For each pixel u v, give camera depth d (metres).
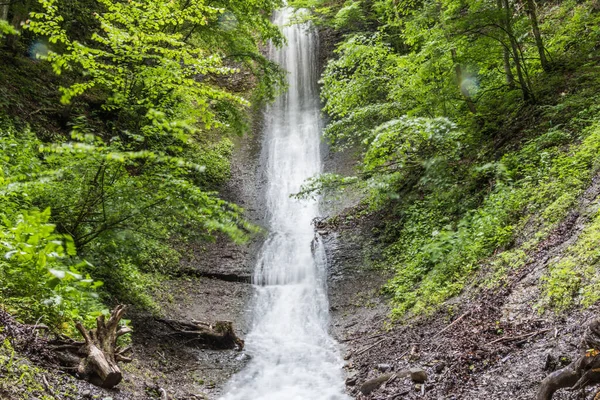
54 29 5.75
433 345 6.51
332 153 17.67
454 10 11.41
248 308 10.61
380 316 9.02
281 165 17.58
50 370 4.37
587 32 11.47
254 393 6.93
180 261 11.59
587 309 5.00
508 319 5.94
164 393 5.76
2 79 11.89
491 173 9.74
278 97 21.77
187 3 10.39
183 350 8.04
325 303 10.48
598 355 3.35
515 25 11.00
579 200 6.93
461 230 8.91
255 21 13.27
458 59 10.49
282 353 8.52
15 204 5.46
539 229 7.15
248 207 15.28
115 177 6.17
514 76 11.71
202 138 17.58
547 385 3.65
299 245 13.15
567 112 9.35
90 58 5.85
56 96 12.88
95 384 4.70
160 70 6.18
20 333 4.45
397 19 13.96
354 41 13.35
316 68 23.06
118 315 5.36
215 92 6.48
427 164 10.52
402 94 11.78
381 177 11.15
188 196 5.63
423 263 9.58
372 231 12.34
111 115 13.69
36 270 4.50
